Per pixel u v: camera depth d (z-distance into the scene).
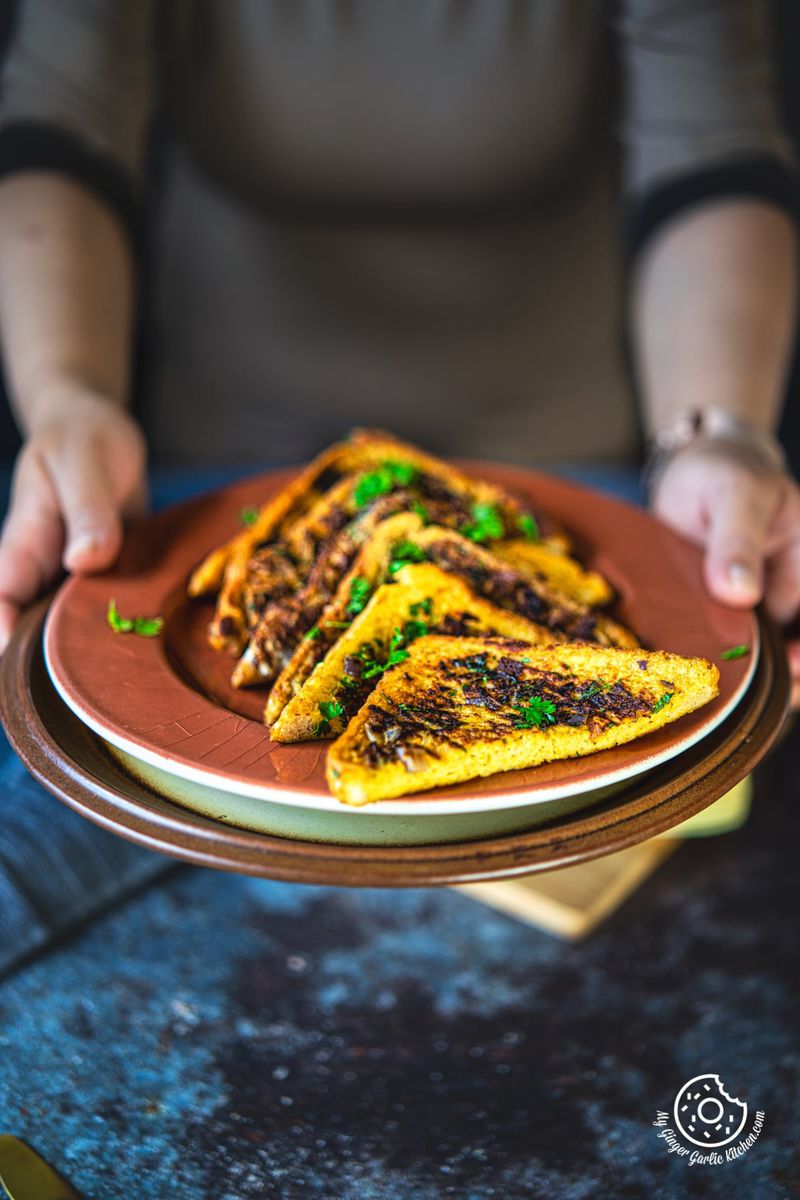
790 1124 0.59
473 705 0.54
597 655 0.56
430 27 0.90
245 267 0.98
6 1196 0.51
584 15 0.91
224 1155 0.57
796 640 0.70
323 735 0.54
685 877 0.73
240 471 0.94
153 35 0.90
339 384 1.01
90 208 0.83
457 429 1.04
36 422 0.73
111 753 0.55
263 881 0.71
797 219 0.98
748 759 0.55
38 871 0.65
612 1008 0.65
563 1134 0.59
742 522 0.66
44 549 0.67
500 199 0.95
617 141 0.99
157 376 1.05
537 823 0.52
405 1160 0.57
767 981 0.67
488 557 0.62
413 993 0.66
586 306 1.01
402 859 0.50
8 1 1.16
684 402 0.81
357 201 0.95
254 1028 0.63
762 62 0.91
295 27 0.89
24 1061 0.60
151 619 0.62
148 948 0.66
